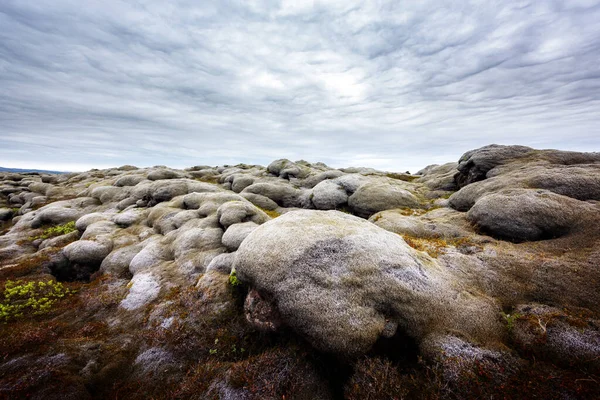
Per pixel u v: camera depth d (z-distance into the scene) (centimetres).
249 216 2805
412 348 1084
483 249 1706
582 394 786
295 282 1203
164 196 4375
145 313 1634
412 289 1191
